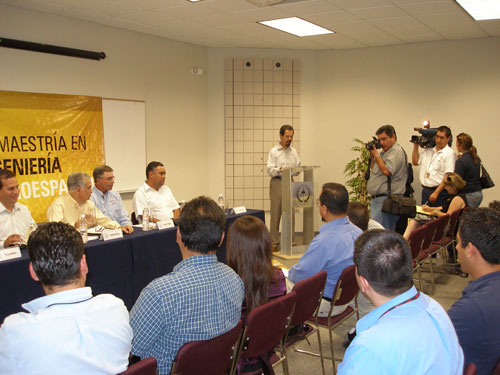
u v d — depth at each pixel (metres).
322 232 2.55
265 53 6.36
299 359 2.86
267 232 1.96
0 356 1.03
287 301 1.87
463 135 4.63
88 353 1.09
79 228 2.98
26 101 4.14
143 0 3.87
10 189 2.97
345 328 3.32
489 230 1.43
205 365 1.57
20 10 4.04
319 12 4.30
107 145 4.93
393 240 1.06
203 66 6.19
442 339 1.02
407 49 5.95
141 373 1.22
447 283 4.29
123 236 2.93
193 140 6.14
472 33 5.22
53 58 4.34
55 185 4.42
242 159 6.43
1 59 3.94
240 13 4.35
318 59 6.55
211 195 6.47
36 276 1.17
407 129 6.07
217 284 1.57
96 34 4.73
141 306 1.48
